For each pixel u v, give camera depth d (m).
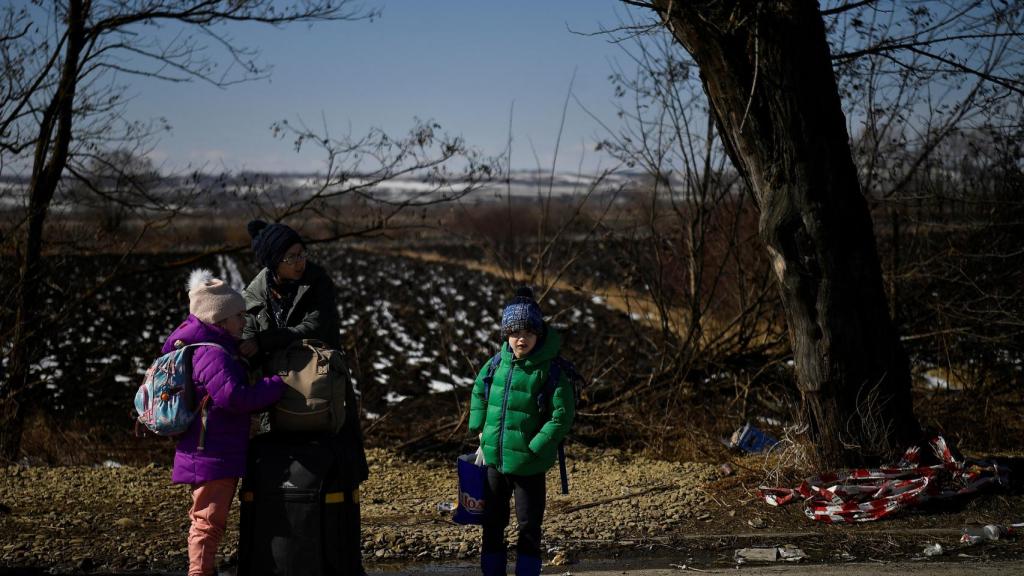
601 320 17.89
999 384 9.83
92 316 21.02
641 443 9.90
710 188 10.46
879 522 6.20
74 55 9.30
